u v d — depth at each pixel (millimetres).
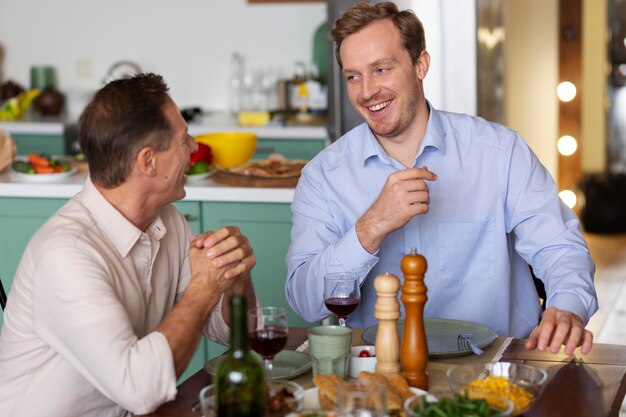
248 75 6012
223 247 1887
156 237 2037
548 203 2363
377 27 2244
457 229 2385
